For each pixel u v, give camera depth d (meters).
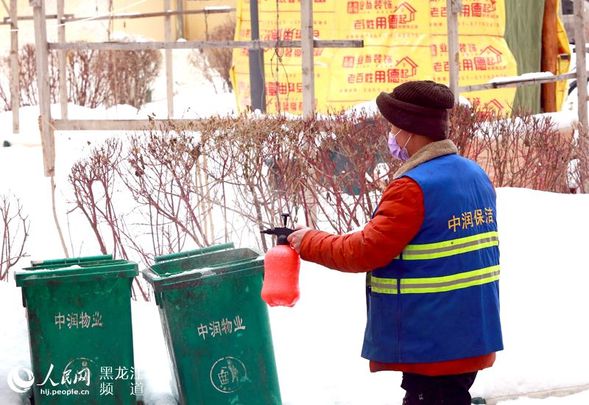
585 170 12.19
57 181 14.45
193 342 6.32
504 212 9.91
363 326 7.86
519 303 8.21
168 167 10.01
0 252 11.84
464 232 5.18
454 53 12.20
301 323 7.95
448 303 5.14
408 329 5.17
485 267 5.27
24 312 7.58
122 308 6.40
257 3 14.76
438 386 5.27
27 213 13.10
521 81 13.31
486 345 5.20
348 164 10.24
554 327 7.87
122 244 10.38
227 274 6.33
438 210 5.13
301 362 7.44
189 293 6.31
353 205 10.61
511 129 11.98
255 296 6.41
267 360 6.43
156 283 6.27
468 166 5.34
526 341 7.67
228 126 10.01
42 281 6.26
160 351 7.67
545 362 7.39
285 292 5.44
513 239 9.30
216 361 6.33
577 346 7.61
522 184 11.60
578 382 7.22
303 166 10.09
